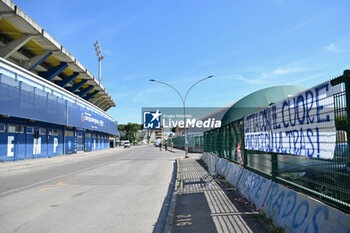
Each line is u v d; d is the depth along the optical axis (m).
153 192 8.84
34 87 24.34
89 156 33.22
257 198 6.00
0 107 19.28
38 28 27.22
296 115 4.32
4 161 21.31
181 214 5.71
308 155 3.92
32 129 25.84
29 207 6.75
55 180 11.77
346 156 3.04
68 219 5.66
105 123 60.50
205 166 16.41
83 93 50.56
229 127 10.84
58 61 37.31
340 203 3.19
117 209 6.55
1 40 28.12
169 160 24.50
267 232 4.39
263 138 6.19
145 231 4.90
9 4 22.50
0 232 4.82
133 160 24.80
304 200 3.96
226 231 4.53
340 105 3.11
